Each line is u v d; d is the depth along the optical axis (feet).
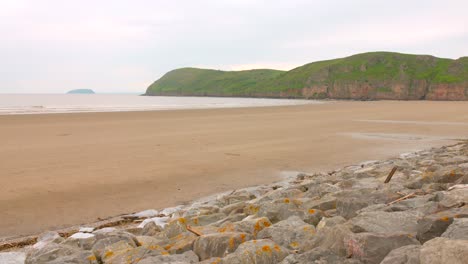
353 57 617.62
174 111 151.12
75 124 90.79
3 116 113.39
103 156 48.49
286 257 14.21
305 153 52.08
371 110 167.12
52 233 21.95
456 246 11.12
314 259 13.65
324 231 15.69
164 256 15.47
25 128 80.94
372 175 34.50
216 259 14.62
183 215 24.59
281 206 21.68
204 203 28.43
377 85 531.50
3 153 50.01
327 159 48.16
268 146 57.82
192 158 47.67
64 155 48.93
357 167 42.06
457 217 15.11
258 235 17.53
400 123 98.37
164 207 28.78
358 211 20.15
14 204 28.84
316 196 26.03
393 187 26.81
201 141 62.39
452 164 36.96
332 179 32.68
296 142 62.23
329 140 64.90
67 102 300.20
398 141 64.34
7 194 31.32
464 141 63.10
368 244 13.46
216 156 49.19
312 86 579.48
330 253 13.92
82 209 27.99
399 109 178.70
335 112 149.59
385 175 33.96
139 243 18.39
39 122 95.09
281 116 123.44
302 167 43.27
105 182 35.70
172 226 20.16
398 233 14.03
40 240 21.40
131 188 33.83
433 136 71.15
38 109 170.50
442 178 28.12
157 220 24.38
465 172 28.48
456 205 18.22
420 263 11.46
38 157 47.37
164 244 17.94
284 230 17.43
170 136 68.64
